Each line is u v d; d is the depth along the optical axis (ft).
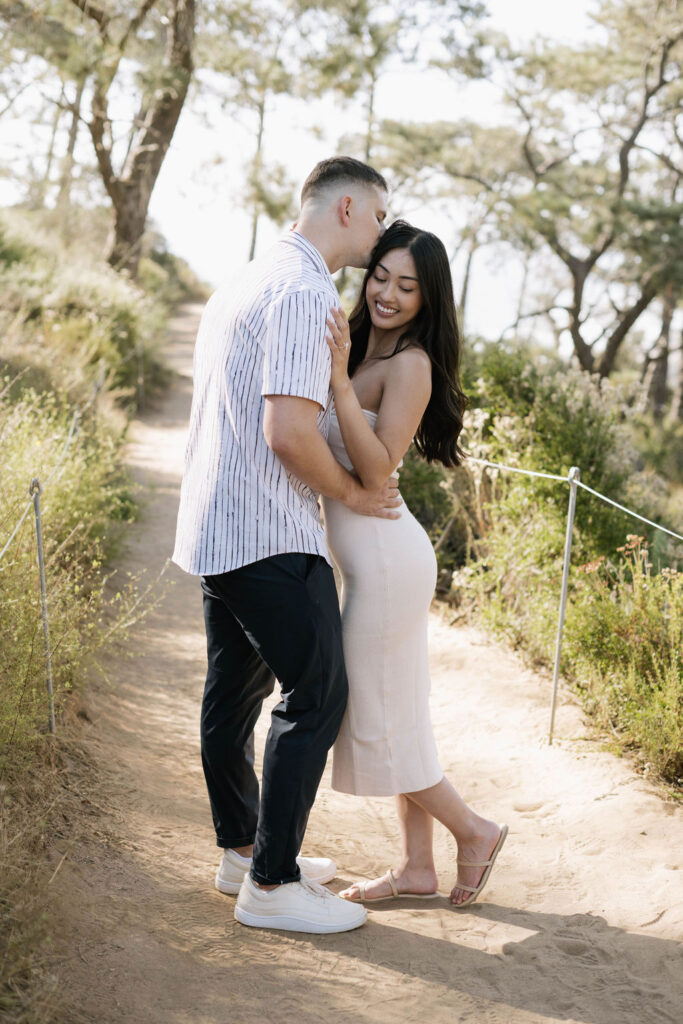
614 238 68.39
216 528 7.66
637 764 12.21
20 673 9.96
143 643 16.30
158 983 7.17
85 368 35.24
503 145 76.02
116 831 9.47
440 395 8.52
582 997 7.54
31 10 44.52
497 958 8.05
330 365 7.34
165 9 52.03
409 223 8.26
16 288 39.14
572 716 13.84
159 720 13.34
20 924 7.14
